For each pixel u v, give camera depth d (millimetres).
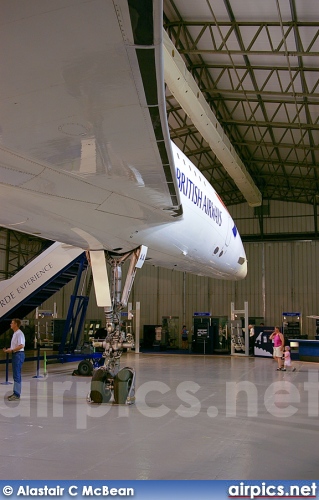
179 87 11945
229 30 12375
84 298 14836
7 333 25828
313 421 7203
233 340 22062
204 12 12023
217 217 11133
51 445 5527
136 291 28609
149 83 3035
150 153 4145
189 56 14461
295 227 26734
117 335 8438
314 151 20234
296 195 27062
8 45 2658
